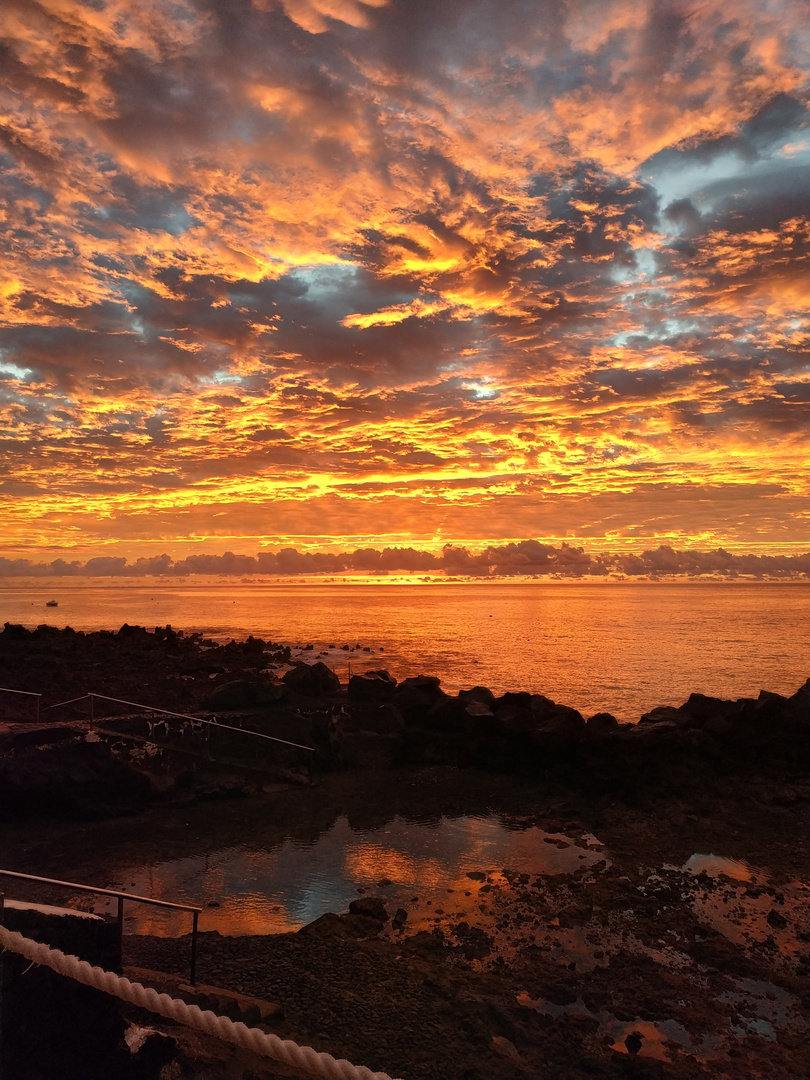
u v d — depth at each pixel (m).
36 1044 4.64
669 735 19.52
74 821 16.50
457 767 21.52
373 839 15.48
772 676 44.91
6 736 17.92
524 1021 8.14
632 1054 7.73
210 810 17.50
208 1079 5.30
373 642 67.69
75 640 41.47
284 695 24.55
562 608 155.12
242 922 11.26
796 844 15.24
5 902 5.93
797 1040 8.19
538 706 23.28
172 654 37.41
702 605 170.88
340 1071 4.38
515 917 11.48
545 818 17.06
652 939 10.77
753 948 10.59
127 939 9.55
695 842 15.35
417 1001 8.06
